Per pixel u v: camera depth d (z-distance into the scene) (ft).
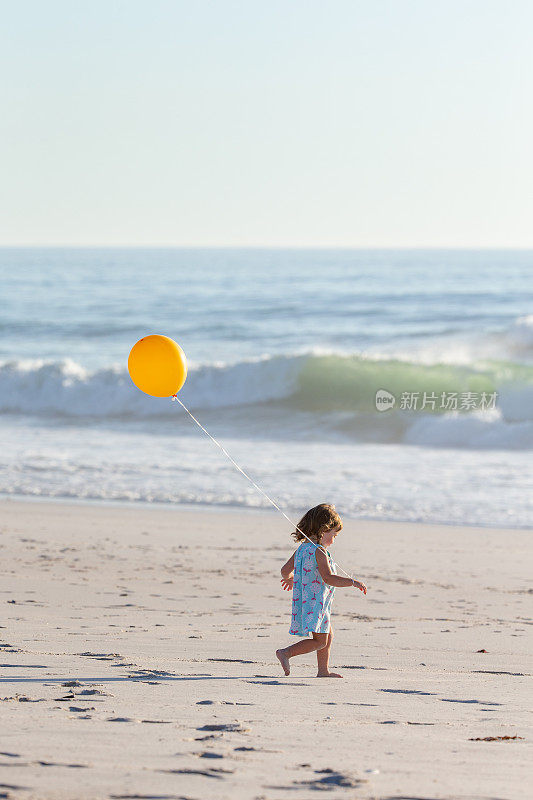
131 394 231.91
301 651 47.57
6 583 78.59
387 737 32.45
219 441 190.90
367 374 223.92
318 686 44.27
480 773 27.45
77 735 30.32
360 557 98.99
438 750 30.55
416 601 77.36
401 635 62.18
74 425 215.10
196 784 24.56
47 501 130.62
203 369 235.40
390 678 47.57
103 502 130.31
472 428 189.88
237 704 38.17
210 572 88.02
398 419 207.82
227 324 373.81
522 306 418.72
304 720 35.19
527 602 77.51
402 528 115.75
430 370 232.73
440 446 187.62
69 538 104.99
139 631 59.98
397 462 165.27
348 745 30.73
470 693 43.78
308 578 48.01
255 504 129.49
